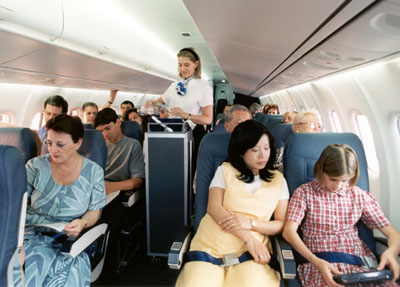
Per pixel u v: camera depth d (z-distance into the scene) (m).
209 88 2.87
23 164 1.20
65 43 2.67
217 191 1.78
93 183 1.94
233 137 1.74
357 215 1.69
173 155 2.46
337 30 1.90
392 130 2.61
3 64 2.52
